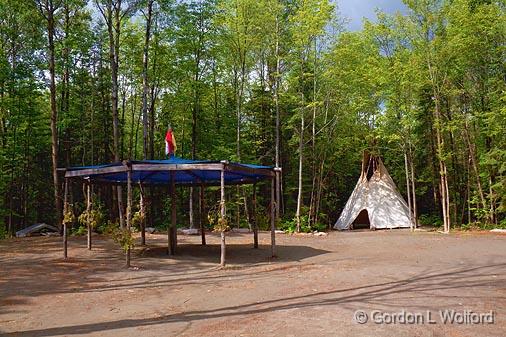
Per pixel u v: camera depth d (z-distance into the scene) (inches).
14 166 1114.1
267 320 241.8
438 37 892.6
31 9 872.3
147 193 1111.0
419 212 1427.2
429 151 1235.9
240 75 1179.9
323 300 292.0
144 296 327.9
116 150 834.2
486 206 993.5
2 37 999.0
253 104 1206.9
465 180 1187.9
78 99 1191.6
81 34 975.0
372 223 1091.3
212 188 1148.5
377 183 1151.6
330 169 1266.0
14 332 236.5
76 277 412.8
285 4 1034.7
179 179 694.5
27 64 952.9
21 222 1304.1
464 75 964.0
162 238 783.1
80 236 813.9
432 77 925.8
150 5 916.0
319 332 215.3
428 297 295.3
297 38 954.1
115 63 883.4
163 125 1275.8
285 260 519.5
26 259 526.6
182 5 968.3
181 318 257.8
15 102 1024.2
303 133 1071.0
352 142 1191.6
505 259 483.5
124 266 475.8
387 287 333.7
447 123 954.1
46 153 1360.7
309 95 1055.6
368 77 979.3
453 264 453.1
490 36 904.9
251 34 1032.8
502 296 297.1
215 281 388.5
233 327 229.9
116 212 1194.0
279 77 1040.8
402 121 972.6
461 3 898.1
